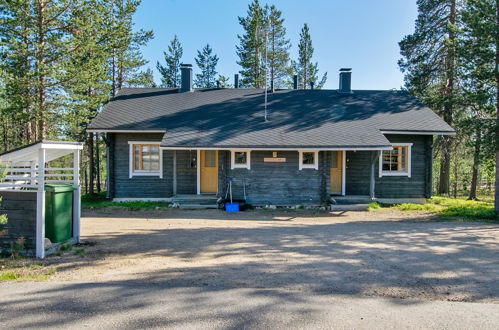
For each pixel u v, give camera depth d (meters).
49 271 5.50
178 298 4.25
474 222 10.95
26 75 14.10
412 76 21.00
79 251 6.79
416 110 16.52
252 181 14.02
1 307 3.96
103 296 4.30
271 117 15.45
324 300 4.22
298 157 14.01
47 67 14.23
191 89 18.77
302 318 3.71
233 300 4.19
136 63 23.20
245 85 32.12
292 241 7.86
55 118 15.73
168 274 5.31
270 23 32.75
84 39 15.13
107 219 11.32
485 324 3.60
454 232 9.09
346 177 15.24
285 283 4.89
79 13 15.27
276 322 3.61
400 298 4.32
